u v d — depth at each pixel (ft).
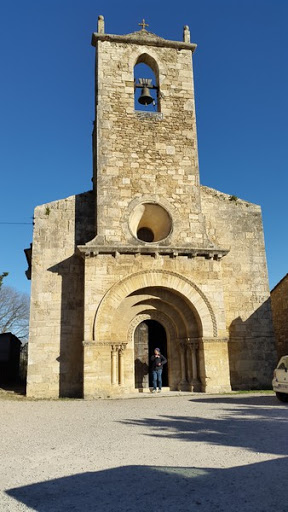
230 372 64.75
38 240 64.75
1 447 25.16
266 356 66.49
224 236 70.69
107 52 71.10
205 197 71.92
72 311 62.85
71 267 64.54
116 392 56.80
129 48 72.23
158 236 67.72
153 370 61.11
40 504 15.40
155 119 69.82
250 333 67.00
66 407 46.03
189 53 74.74
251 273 69.82
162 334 66.54
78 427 31.94
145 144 68.13
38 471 19.75
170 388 62.39
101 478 18.42
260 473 18.71
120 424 32.86
